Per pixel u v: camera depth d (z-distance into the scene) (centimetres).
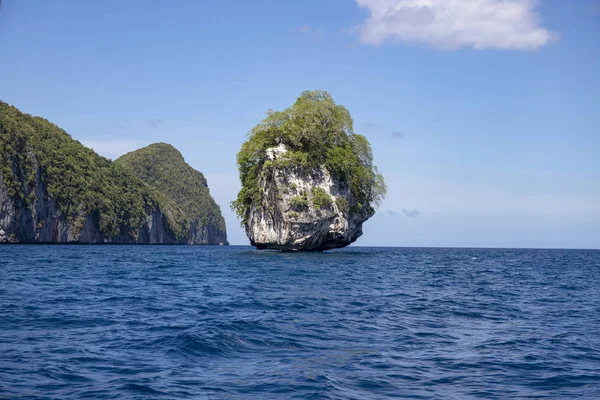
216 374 1090
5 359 1163
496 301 2502
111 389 973
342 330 1606
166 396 940
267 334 1502
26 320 1675
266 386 1005
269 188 7331
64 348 1294
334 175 7375
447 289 3094
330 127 7475
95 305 2081
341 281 3438
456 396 976
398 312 2042
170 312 1920
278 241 7300
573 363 1233
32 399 907
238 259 6303
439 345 1420
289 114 7425
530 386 1045
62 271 4072
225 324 1608
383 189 8025
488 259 8544
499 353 1327
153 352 1267
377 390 1002
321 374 1091
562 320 1914
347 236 7662
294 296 2494
